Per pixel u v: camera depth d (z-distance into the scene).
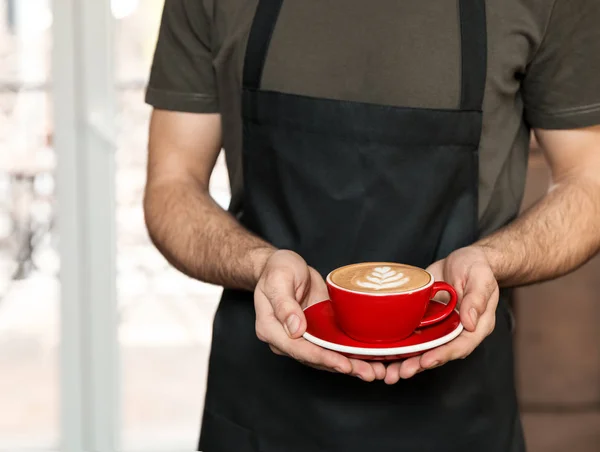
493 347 1.24
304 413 1.22
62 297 3.04
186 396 3.56
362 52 1.18
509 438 1.26
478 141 1.18
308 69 1.19
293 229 1.24
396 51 1.17
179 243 1.24
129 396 3.55
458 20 1.16
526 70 1.20
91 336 3.06
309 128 1.20
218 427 1.30
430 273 1.04
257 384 1.25
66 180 2.99
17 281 4.96
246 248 1.15
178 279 4.68
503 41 1.16
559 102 1.20
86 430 3.09
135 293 4.64
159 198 1.30
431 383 1.19
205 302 4.69
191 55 1.30
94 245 3.03
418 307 0.96
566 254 1.17
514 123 1.22
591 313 2.45
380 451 1.19
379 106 1.18
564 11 1.15
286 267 1.02
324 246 1.22
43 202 4.93
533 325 2.46
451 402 1.20
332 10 1.18
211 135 1.36
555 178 1.27
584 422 2.48
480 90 1.17
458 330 0.97
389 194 1.20
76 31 2.93
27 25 4.54
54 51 2.93
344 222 1.21
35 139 4.73
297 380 1.22
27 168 4.75
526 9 1.16
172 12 1.31
